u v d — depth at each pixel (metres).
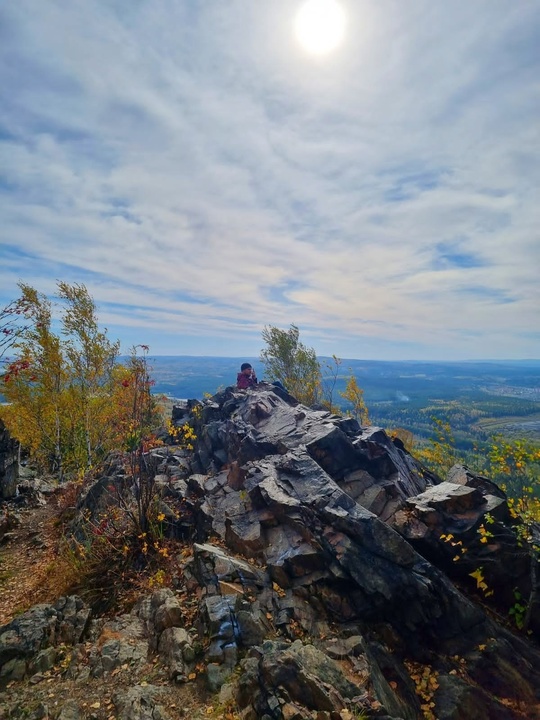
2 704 6.57
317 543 9.22
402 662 8.02
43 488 23.73
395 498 11.28
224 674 6.75
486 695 7.36
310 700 5.84
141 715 5.82
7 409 34.47
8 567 13.73
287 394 22.94
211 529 11.23
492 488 11.73
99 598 9.84
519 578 9.27
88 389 32.09
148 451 14.67
